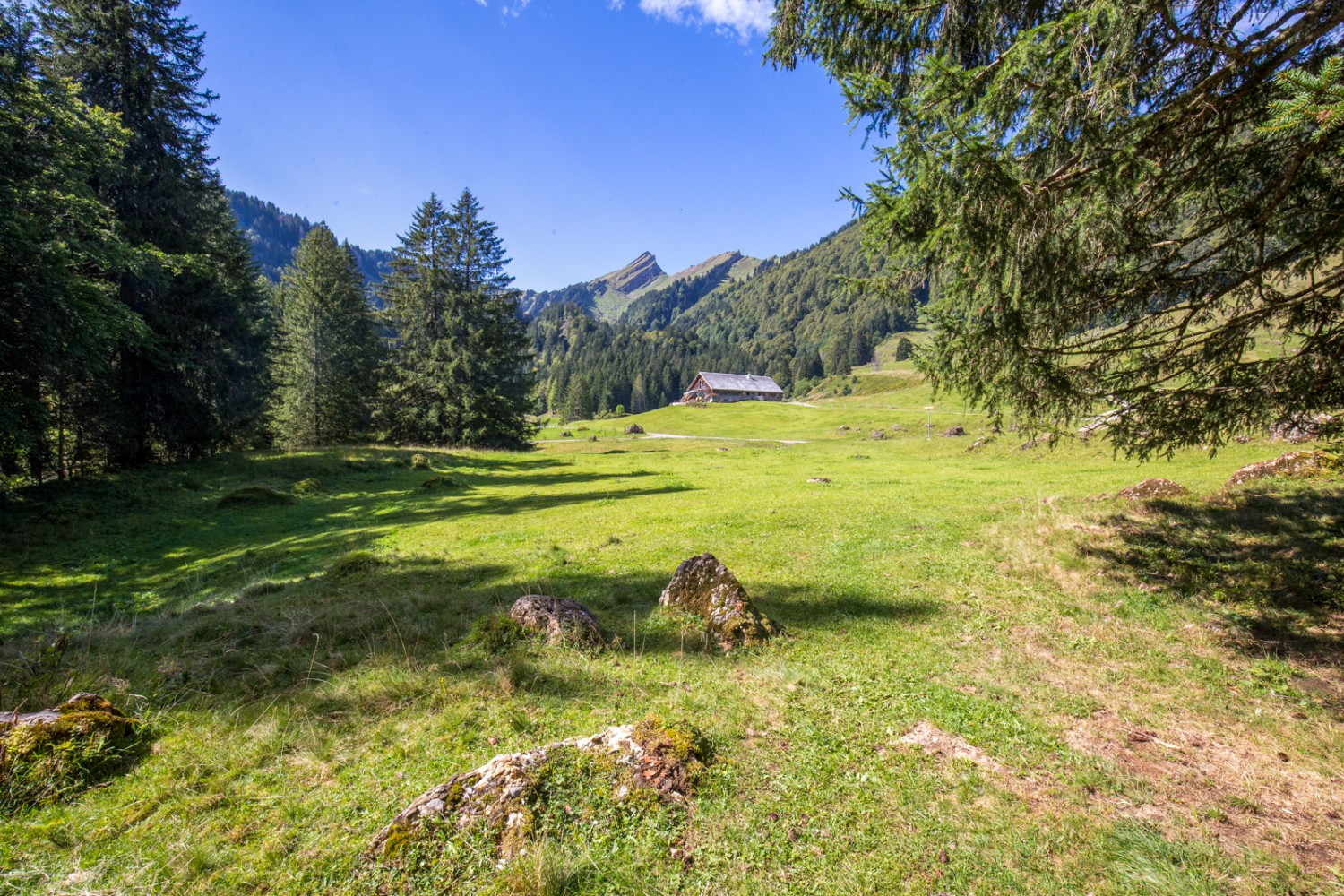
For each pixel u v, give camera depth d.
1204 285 6.01
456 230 46.31
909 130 4.75
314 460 26.56
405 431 44.84
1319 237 5.07
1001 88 4.51
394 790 3.69
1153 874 2.92
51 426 19.81
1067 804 3.53
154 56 22.78
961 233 4.86
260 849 3.18
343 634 6.64
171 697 5.00
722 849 3.09
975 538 10.46
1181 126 4.86
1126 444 7.12
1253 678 5.14
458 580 9.36
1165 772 3.88
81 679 5.23
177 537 14.63
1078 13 4.00
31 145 15.93
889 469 27.28
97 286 17.47
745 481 23.05
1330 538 7.98
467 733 4.36
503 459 35.09
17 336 16.11
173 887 2.90
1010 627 6.66
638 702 4.88
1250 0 4.74
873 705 4.81
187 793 3.69
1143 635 6.22
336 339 42.84
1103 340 6.41
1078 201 4.86
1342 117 2.93
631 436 65.81
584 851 2.98
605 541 11.95
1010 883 2.89
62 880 2.93
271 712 4.72
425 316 46.06
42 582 11.02
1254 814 3.44
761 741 4.23
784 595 8.03
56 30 20.78
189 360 23.52
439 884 2.79
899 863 3.03
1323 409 6.27
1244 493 10.62
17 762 3.68
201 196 25.00
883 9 6.10
